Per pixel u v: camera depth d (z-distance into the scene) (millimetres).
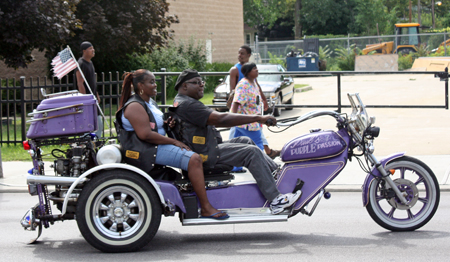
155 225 4746
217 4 31594
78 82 8328
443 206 6344
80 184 4887
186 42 27047
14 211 6504
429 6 77875
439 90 20547
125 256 4684
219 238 5285
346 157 5184
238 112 7312
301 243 5008
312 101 19406
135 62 20500
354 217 5988
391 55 33625
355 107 5328
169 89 20875
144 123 4867
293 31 69250
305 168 5172
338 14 54906
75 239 5328
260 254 4676
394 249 4734
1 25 12953
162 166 5109
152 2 17812
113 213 4730
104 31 16328
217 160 5051
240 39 35469
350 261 4418
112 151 4812
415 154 9055
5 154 10195
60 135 4926
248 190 5094
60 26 13469
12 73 18438
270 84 16000
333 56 37875
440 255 4535
